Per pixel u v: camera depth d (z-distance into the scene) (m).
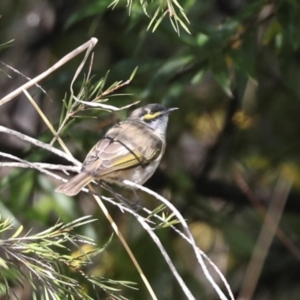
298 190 13.34
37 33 14.06
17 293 10.04
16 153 12.54
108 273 11.67
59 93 13.67
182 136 13.82
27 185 11.38
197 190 13.34
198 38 10.13
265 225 12.32
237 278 13.34
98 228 12.16
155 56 14.23
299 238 13.90
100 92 6.45
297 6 9.37
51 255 6.10
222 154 13.79
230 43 10.18
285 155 13.69
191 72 10.35
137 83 11.03
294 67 13.52
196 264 13.30
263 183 13.75
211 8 13.91
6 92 14.04
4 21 14.06
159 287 11.99
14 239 6.01
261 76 13.96
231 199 13.41
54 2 14.09
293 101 14.06
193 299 5.61
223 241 13.36
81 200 12.89
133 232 12.21
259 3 10.14
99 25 14.08
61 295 6.08
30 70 14.08
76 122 10.33
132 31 14.16
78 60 13.92
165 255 5.80
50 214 12.94
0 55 14.00
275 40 11.46
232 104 13.41
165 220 5.98
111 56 14.18
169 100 10.15
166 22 10.05
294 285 13.79
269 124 14.08
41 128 13.66
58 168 6.30
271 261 13.80
